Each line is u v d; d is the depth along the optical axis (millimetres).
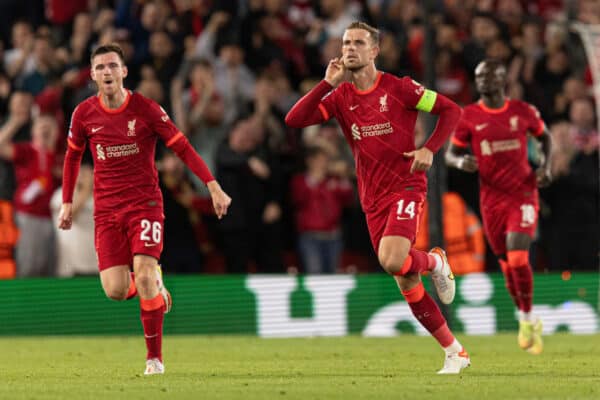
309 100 26938
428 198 47719
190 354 36812
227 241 51812
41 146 50406
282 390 22328
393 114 26719
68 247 49781
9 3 59281
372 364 31656
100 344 42719
